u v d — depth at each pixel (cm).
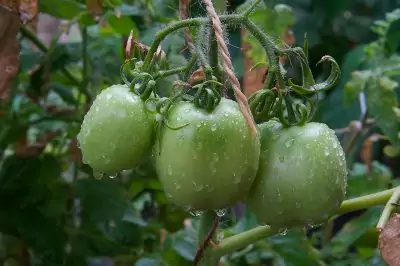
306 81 46
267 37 45
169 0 65
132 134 44
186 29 49
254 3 45
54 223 68
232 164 43
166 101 44
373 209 69
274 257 73
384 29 80
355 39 124
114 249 71
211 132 42
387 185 75
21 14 58
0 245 74
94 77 72
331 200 45
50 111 76
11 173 69
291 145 45
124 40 71
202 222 51
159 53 46
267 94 45
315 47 123
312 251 67
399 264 48
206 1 42
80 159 71
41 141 75
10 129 73
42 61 73
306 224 46
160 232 77
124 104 44
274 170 45
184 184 43
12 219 68
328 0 117
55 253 68
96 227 70
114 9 67
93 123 44
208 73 43
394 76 92
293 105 46
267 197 45
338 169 45
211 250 53
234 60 83
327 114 95
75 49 74
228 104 43
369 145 83
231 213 80
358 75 75
